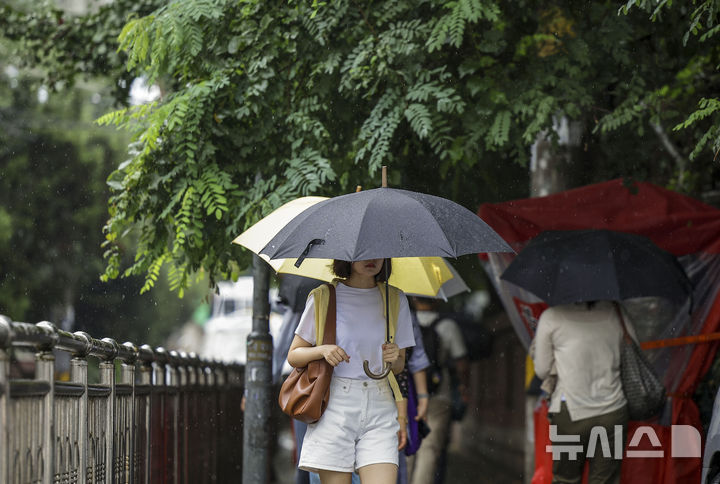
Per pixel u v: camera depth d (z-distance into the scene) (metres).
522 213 17.58
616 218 17.31
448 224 10.05
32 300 51.62
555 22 16.97
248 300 55.25
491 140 16.39
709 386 17.84
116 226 16.97
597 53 17.09
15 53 24.44
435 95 15.94
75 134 50.97
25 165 50.44
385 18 16.14
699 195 21.27
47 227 51.47
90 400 10.34
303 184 15.97
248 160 16.89
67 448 9.32
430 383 19.98
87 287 54.44
